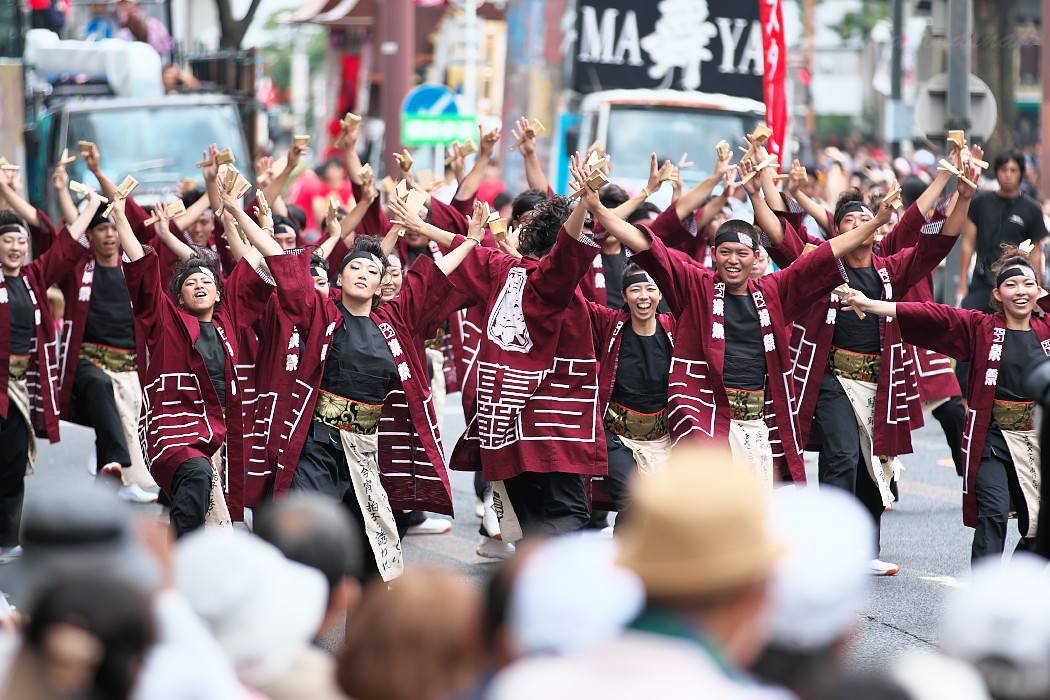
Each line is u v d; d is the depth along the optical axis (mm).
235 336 16766
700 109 45344
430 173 21891
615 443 16891
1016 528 20875
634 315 16734
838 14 112812
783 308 16422
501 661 6602
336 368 15578
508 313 16297
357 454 15719
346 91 74000
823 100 91375
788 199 19812
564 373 16375
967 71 31000
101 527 7238
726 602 5609
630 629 5711
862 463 18828
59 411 21641
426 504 16344
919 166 47625
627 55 47125
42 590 6109
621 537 6344
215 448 16562
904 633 15164
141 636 6059
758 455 16250
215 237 23469
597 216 15859
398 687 6320
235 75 48781
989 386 16016
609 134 45094
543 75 49562
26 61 46281
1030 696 6145
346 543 8156
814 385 18312
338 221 20375
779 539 5730
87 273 21391
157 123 42594
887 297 18641
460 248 16469
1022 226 26062
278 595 7086
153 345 16484
